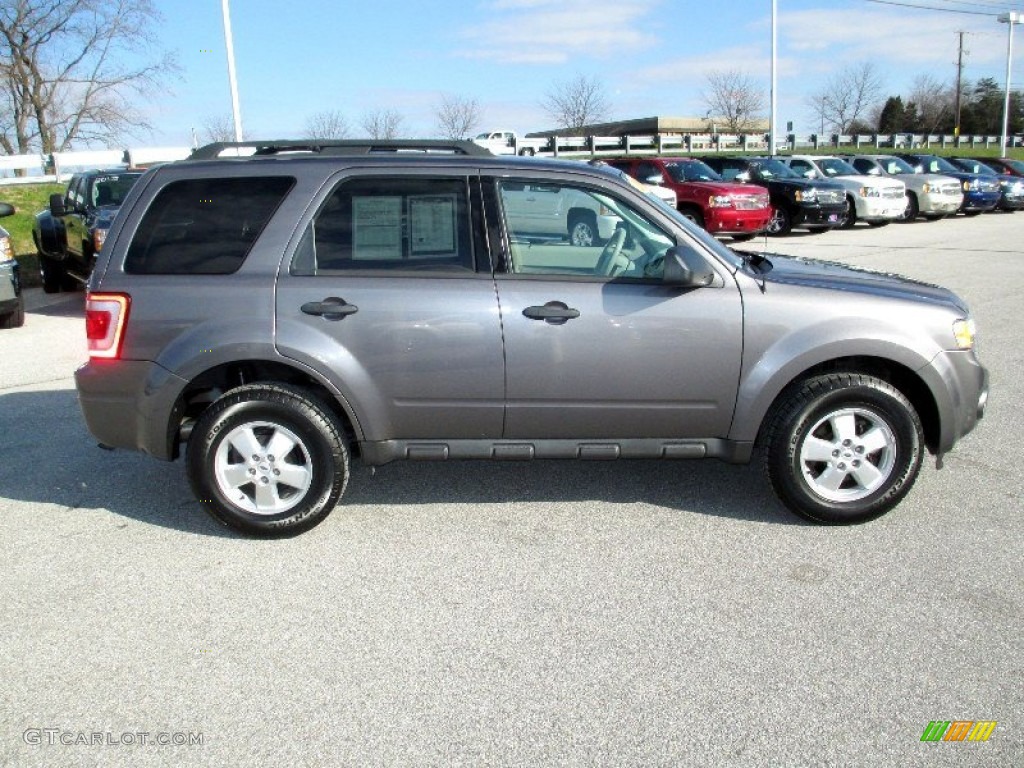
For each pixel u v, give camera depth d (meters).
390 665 3.26
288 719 2.96
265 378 4.43
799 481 4.30
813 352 4.16
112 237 4.29
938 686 3.06
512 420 4.28
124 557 4.20
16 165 20.33
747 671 3.17
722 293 4.17
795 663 3.21
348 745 2.82
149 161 21.81
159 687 3.15
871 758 2.72
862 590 3.73
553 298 4.15
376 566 4.05
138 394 4.23
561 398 4.23
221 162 4.30
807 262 5.00
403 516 4.61
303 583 3.90
